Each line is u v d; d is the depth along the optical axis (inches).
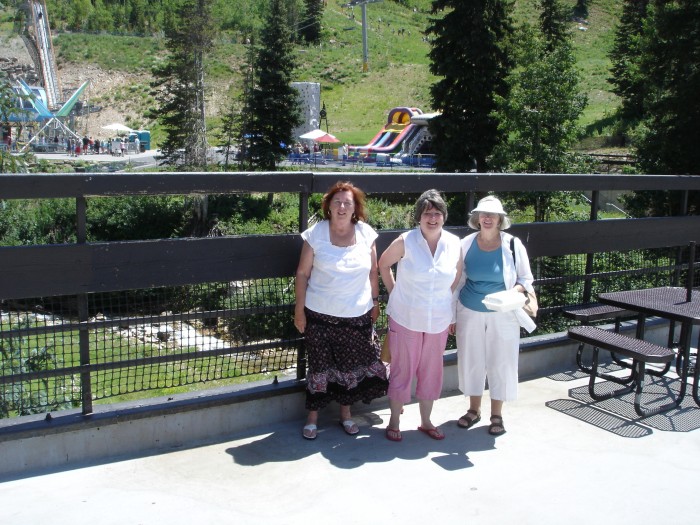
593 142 1878.7
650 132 1098.1
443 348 164.9
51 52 2965.1
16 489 134.4
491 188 199.5
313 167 1825.8
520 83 1056.8
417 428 172.9
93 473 142.2
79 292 143.8
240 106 1608.0
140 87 3186.5
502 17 1224.8
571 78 1027.9
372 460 153.1
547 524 128.8
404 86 3161.9
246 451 155.3
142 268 149.9
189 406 157.2
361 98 3075.8
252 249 163.0
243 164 1574.8
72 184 139.5
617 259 253.6
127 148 2327.8
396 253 161.5
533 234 212.1
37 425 141.7
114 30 3954.2
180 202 1127.6
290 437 163.5
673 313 186.2
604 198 1053.8
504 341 167.8
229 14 3841.0
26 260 137.3
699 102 1018.7
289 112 1539.1
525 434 170.6
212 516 127.6
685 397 198.7
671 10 1037.8
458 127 1251.2
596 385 207.3
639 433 172.2
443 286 160.6
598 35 3929.6
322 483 141.5
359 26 4190.5
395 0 4985.2
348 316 157.9
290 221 1182.9
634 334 240.1
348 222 155.3
